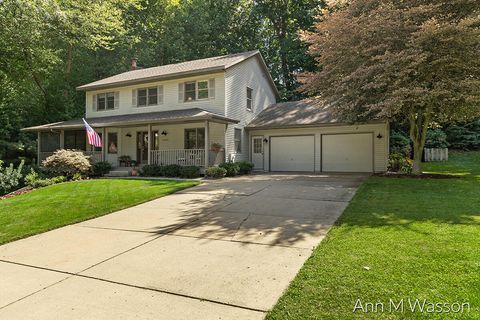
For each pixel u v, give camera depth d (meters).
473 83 9.85
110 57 27.30
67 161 14.98
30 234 5.81
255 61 20.14
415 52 10.06
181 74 16.86
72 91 24.91
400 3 11.41
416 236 4.59
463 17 10.64
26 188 12.82
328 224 5.65
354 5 12.17
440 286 3.06
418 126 12.83
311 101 15.22
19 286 3.60
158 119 15.37
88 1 18.22
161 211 7.33
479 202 6.97
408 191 8.63
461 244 4.19
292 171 18.19
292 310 2.81
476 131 20.69
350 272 3.47
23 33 16.02
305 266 3.74
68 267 4.14
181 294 3.26
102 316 2.88
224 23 31.59
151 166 15.73
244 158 18.69
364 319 2.60
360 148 16.77
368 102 11.69
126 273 3.86
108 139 20.11
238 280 3.52
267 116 19.95
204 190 10.12
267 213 6.68
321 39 12.88
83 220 6.75
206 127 14.59
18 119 22.67
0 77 19.56
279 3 30.36
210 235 5.30
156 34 30.45
